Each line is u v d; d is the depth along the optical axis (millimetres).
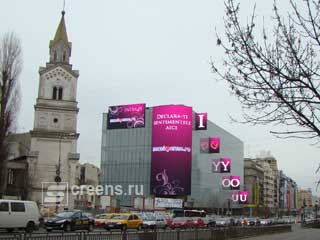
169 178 96188
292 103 8703
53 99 85625
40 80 85812
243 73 8836
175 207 81375
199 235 29422
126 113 82125
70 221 37250
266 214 174500
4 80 43344
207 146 93938
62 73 86562
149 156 110312
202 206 113562
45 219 40188
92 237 20141
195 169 111188
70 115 86000
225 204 123188
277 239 40625
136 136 112750
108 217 44406
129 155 112938
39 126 84312
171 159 96562
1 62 43719
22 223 32219
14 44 44469
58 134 84125
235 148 133125
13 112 43344
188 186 96875
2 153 43344
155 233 24203
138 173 110875
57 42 88188
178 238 26609
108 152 115688
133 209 78062
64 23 91500
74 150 84250
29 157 81812
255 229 43750
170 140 97062
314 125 8789
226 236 34688
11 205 31703
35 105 84562
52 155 83750
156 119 99375
